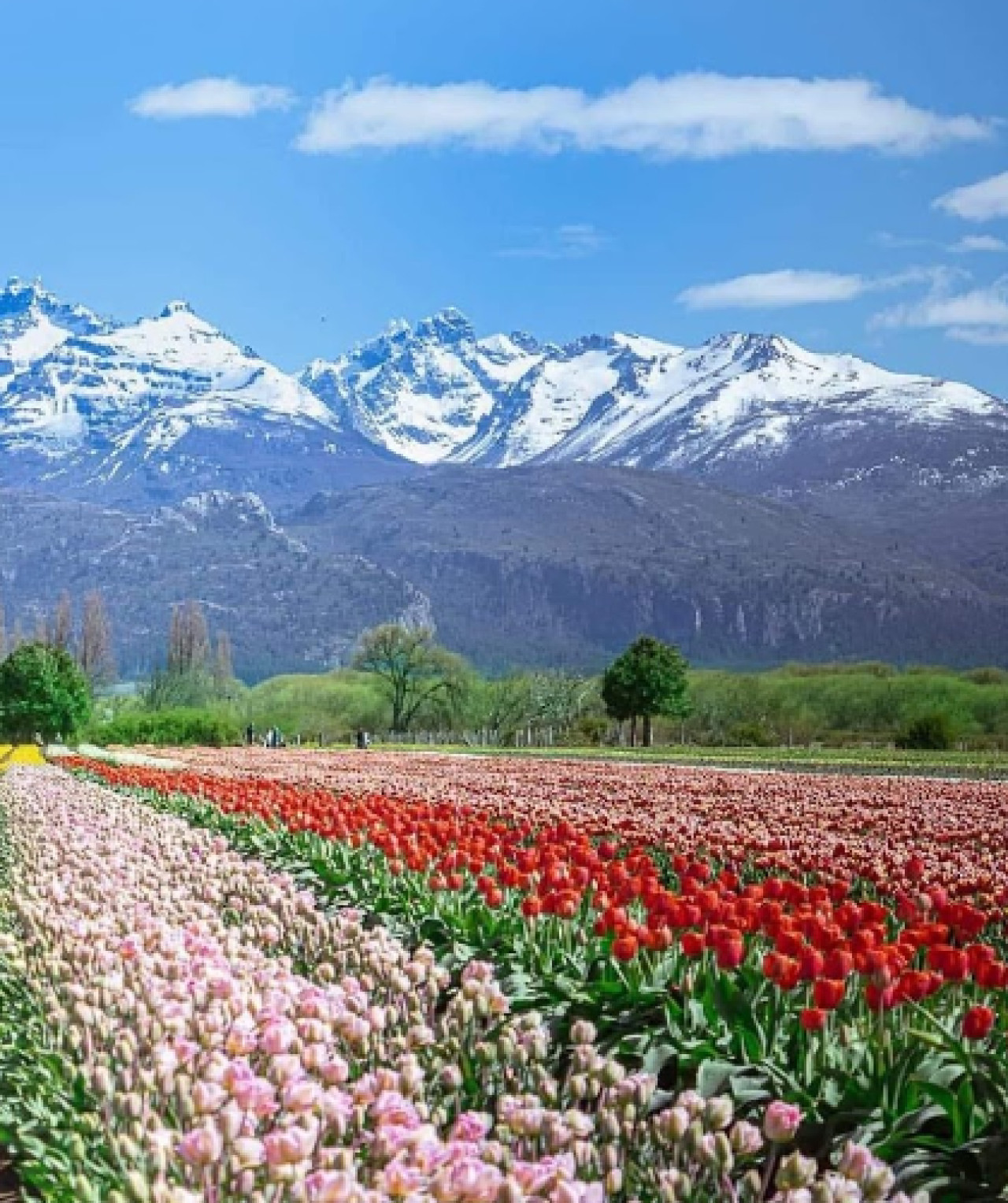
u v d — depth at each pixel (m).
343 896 15.38
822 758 59.66
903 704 93.12
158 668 112.12
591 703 100.31
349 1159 5.79
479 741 96.38
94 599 153.12
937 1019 8.37
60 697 76.12
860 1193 5.92
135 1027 7.95
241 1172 5.94
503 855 14.37
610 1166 6.23
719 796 27.92
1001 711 91.56
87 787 31.75
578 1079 6.96
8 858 17.81
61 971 9.40
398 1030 8.42
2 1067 9.12
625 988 9.50
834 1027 8.83
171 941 9.43
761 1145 6.35
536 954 10.70
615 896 11.47
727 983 8.84
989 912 12.43
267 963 9.63
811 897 11.50
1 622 167.00
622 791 29.48
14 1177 8.80
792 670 115.00
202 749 67.62
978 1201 6.80
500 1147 6.13
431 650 102.56
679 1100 6.73
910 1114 7.41
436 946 12.20
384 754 60.88
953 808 25.36
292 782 32.47
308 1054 7.14
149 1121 6.57
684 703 85.50
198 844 17.86
